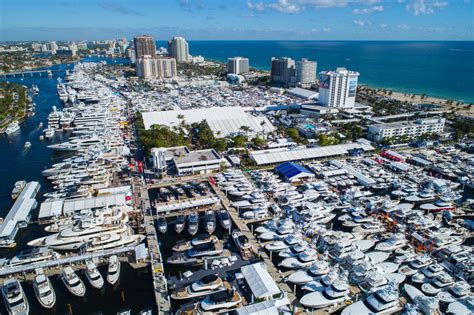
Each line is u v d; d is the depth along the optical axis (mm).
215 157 182250
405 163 187125
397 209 134250
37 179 175875
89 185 159125
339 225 130125
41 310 90625
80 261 105938
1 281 99438
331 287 91125
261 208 135375
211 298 87625
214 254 108875
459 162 188375
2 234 118438
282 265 103812
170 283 97312
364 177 165000
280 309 85938
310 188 155000
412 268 102938
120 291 96938
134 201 144375
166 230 123875
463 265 98812
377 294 88000
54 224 127375
